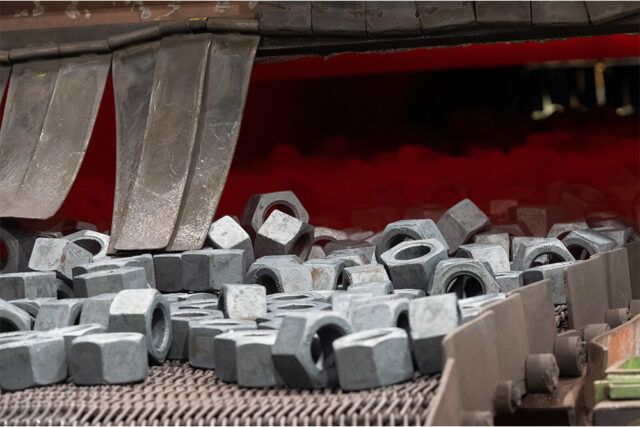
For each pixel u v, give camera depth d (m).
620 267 6.68
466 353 3.91
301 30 8.23
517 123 16.22
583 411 4.96
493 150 13.53
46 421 4.28
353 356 4.20
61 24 8.87
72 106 8.52
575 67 17.22
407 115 16.05
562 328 5.80
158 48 8.40
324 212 11.91
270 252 7.46
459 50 10.83
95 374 4.75
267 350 4.48
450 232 8.05
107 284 5.95
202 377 4.92
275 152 13.87
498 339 4.36
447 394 3.58
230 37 8.27
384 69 11.70
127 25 8.69
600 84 17.97
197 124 7.86
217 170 7.70
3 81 8.94
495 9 8.11
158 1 8.57
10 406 4.43
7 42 9.00
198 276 6.61
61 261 6.92
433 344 4.26
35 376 4.77
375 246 7.71
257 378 4.50
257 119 14.52
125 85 8.42
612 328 5.89
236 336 4.71
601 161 12.38
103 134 11.93
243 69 8.15
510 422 4.70
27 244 7.98
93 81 8.59
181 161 7.71
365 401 4.03
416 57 11.05
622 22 8.05
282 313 5.45
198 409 4.20
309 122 15.03
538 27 8.10
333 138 14.95
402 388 4.19
